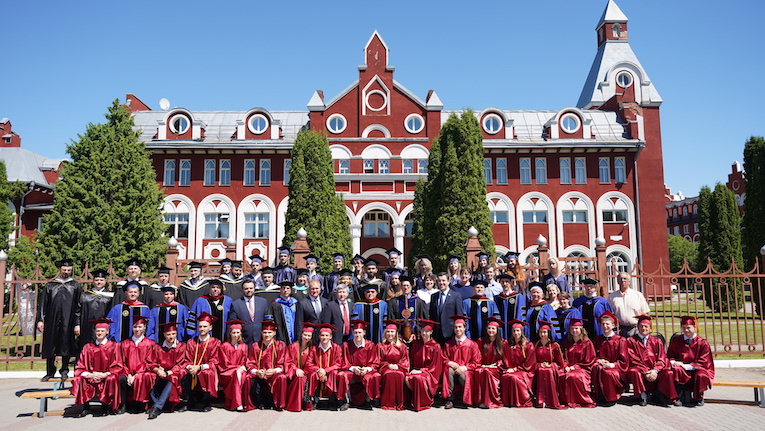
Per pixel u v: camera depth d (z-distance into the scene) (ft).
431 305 32.30
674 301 109.40
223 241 111.96
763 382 28.35
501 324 30.22
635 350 29.81
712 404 29.48
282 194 113.09
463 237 66.74
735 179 209.87
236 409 28.66
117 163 74.08
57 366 42.60
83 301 34.47
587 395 28.81
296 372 28.71
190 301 35.55
